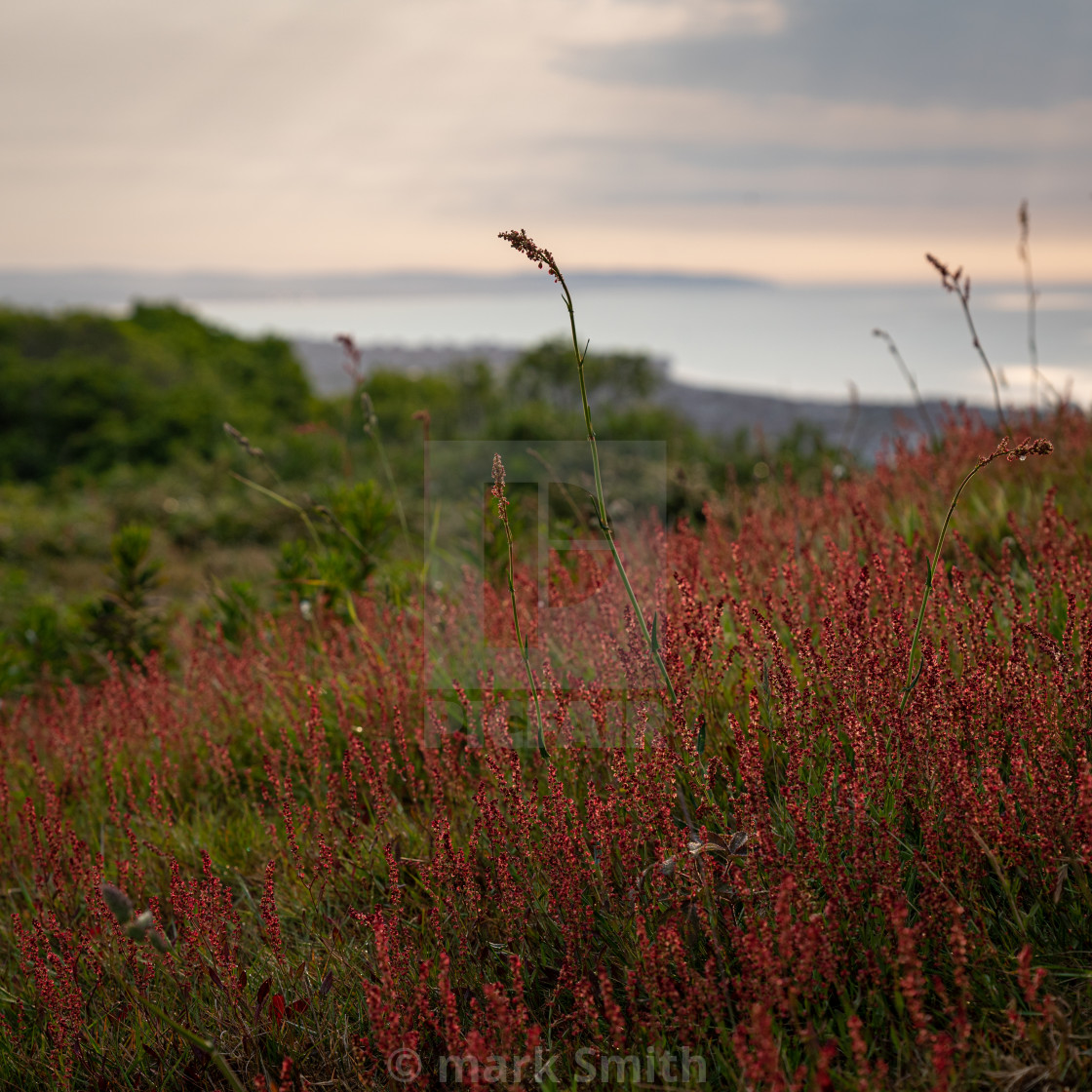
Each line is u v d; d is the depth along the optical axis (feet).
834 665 7.90
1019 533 10.87
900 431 17.74
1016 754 7.18
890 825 6.80
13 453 95.09
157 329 183.21
